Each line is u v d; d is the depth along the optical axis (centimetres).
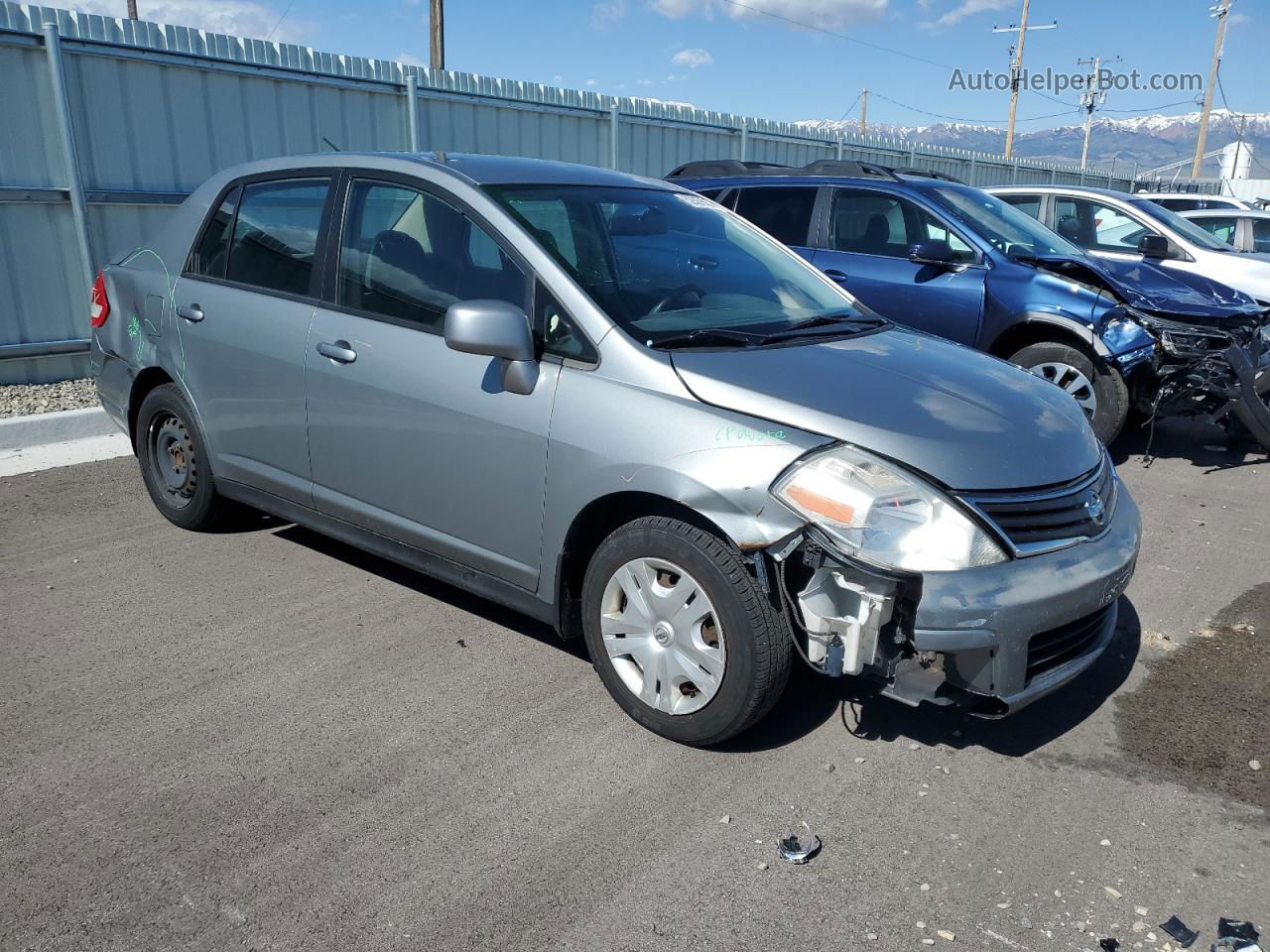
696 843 280
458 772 311
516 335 330
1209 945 246
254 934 242
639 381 323
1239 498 621
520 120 1120
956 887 265
